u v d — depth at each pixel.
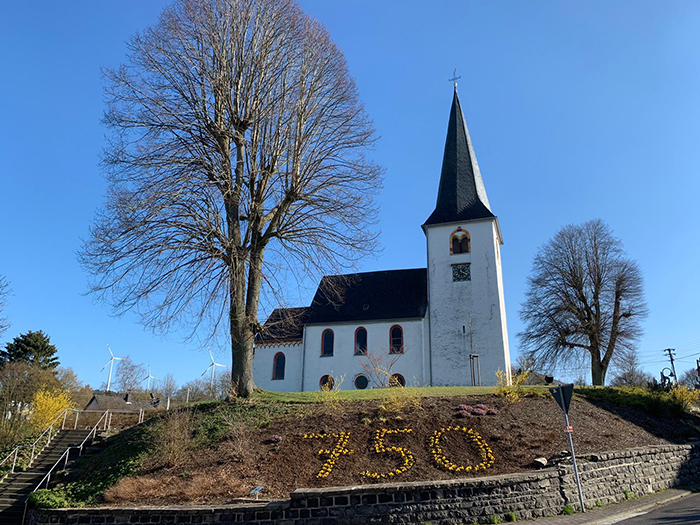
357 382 40.97
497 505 12.72
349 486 12.98
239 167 22.78
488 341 39.19
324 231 22.92
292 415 18.47
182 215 20.36
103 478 16.38
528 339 46.09
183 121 22.27
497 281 40.56
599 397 23.73
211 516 12.51
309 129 23.92
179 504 13.48
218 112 22.92
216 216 20.73
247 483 14.27
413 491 12.51
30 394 42.75
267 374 43.41
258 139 23.05
